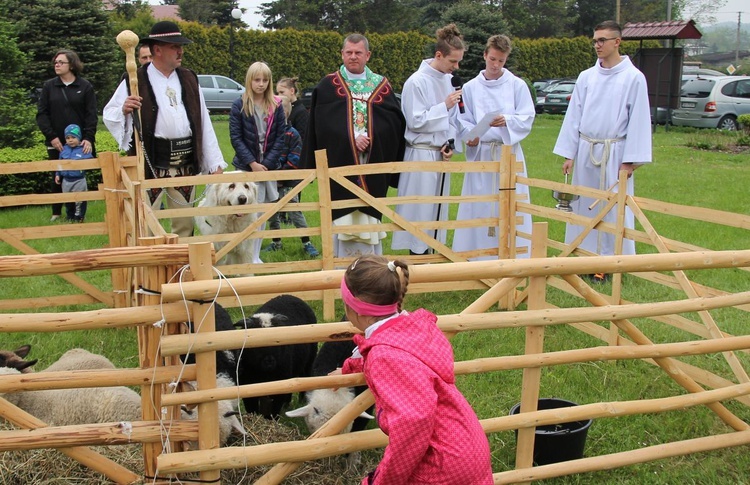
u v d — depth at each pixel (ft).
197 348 9.53
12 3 67.41
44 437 9.64
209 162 21.20
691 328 16.35
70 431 9.71
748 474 12.68
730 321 19.65
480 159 24.47
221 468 9.96
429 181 23.04
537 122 90.33
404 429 8.02
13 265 8.86
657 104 77.00
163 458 9.71
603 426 14.17
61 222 30.07
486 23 93.50
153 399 10.13
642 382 16.24
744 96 75.25
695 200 37.60
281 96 29.53
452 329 10.73
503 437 13.61
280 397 14.35
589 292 11.71
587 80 24.11
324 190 19.80
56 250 25.79
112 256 9.20
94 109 30.63
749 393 12.92
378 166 20.04
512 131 23.85
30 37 68.80
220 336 9.59
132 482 10.70
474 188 23.95
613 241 23.32
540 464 12.57
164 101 19.92
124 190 17.89
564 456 12.50
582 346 18.24
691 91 77.36
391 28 168.76
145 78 19.77
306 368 15.53
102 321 9.37
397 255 25.91
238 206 19.61
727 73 125.08
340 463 12.21
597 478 12.41
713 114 74.79
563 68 135.33
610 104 23.43
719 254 11.56
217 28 108.37
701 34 73.36
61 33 69.62
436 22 158.10
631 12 213.46
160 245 9.44
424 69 23.27
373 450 12.65
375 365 8.45
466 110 24.66
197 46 107.45
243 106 24.95
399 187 23.50
